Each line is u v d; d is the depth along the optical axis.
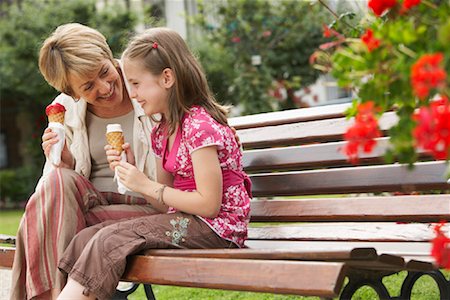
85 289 3.01
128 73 3.44
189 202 3.22
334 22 4.29
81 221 3.43
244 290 2.66
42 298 3.34
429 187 3.38
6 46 14.63
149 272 3.01
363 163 3.61
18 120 17.98
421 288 4.68
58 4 14.84
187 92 3.39
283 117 3.94
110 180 3.85
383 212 3.46
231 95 13.24
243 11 12.76
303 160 3.80
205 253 2.88
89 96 3.64
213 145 3.22
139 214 3.64
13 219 11.91
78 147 3.86
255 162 3.97
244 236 3.38
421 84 1.98
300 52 12.81
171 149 3.41
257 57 12.44
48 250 3.34
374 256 2.43
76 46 3.53
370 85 2.19
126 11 14.80
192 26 14.71
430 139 2.03
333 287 2.42
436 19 2.24
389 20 2.32
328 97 13.60
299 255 2.58
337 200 3.63
